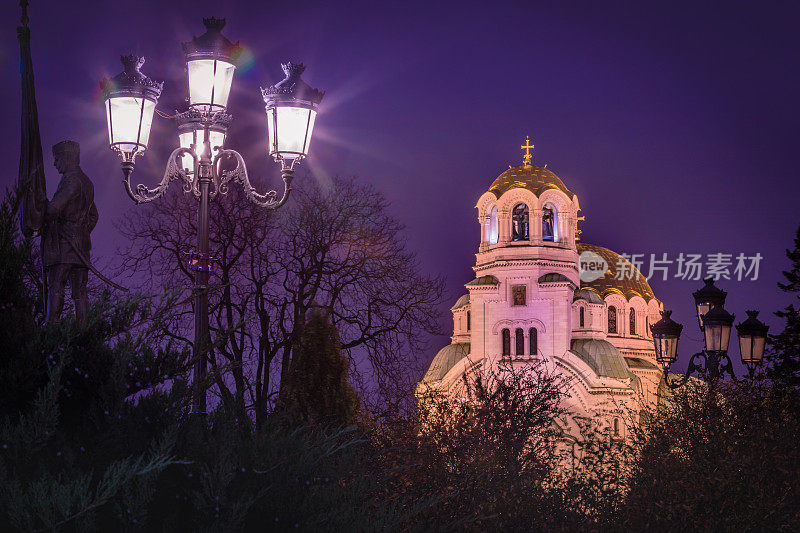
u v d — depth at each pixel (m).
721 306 22.73
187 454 6.56
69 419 6.59
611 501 15.09
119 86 13.98
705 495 14.22
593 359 80.62
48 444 6.27
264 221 32.78
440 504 12.27
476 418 15.66
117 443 6.40
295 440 7.26
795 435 16.69
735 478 14.66
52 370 6.29
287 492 6.80
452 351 84.69
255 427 7.21
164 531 6.29
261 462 6.76
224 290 30.08
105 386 6.52
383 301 33.59
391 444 14.81
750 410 17.97
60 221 10.40
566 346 79.31
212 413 7.15
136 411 6.69
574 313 83.19
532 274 80.88
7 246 6.99
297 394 18.22
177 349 7.27
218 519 6.22
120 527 5.95
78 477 5.88
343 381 18.69
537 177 84.62
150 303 7.21
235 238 32.94
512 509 13.42
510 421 15.91
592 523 14.21
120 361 6.61
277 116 14.66
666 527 13.98
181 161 15.12
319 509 6.88
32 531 5.36
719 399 18.56
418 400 16.45
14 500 5.39
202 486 6.47
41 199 10.17
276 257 33.28
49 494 5.63
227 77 13.98
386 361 32.72
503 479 13.95
